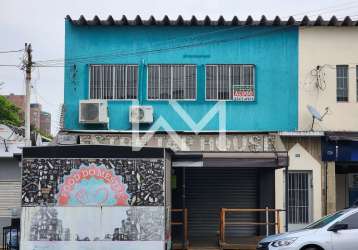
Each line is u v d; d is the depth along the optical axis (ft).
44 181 48.96
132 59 70.18
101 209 48.88
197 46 70.28
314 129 69.10
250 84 70.08
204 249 59.57
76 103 69.62
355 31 70.49
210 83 70.08
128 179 49.21
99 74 70.13
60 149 49.21
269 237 47.98
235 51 70.23
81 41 70.18
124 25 70.18
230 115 69.77
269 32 70.28
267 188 68.74
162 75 70.13
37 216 48.70
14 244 54.44
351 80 69.92
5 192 71.36
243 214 69.41
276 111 69.82
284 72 70.08
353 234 45.11
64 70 69.92
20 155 56.85
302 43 70.28
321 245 44.88
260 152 62.80
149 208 49.06
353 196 74.59
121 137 66.69
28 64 67.51
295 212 69.15
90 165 49.19
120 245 48.62
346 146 68.08
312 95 69.82
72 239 48.55
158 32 70.38
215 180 69.82
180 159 58.23
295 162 68.49
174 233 68.49
